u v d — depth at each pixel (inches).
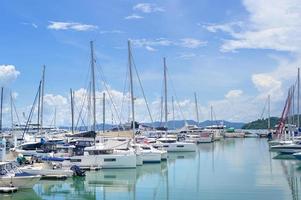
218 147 3875.5
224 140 5177.2
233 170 2138.3
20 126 3791.8
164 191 1583.4
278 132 3806.6
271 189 1585.9
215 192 1537.9
